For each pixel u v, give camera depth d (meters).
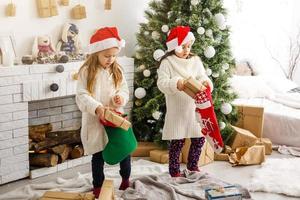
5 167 3.00
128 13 4.18
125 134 2.71
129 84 3.86
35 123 3.50
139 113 3.80
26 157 3.12
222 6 3.76
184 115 3.04
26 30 3.30
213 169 3.43
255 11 5.30
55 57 3.29
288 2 5.48
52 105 3.62
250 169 3.43
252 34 5.32
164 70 3.05
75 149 3.44
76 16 3.61
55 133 3.43
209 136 2.98
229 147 3.76
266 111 4.12
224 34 3.73
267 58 5.47
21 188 2.91
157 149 3.73
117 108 2.77
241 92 4.56
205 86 3.00
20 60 3.22
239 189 2.85
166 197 2.76
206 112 2.92
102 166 2.82
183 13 3.67
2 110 2.92
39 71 3.10
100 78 2.75
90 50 2.71
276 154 3.87
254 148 3.54
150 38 3.86
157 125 3.79
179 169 3.18
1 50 3.01
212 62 3.67
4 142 2.97
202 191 2.87
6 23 3.16
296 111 4.15
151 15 3.89
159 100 3.69
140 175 3.20
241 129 3.94
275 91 4.70
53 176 3.22
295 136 3.98
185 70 3.05
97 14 3.87
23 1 3.25
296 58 5.59
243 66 4.98
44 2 3.34
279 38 5.54
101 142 2.75
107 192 2.45
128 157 2.85
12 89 2.96
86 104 2.65
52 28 3.49
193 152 3.22
